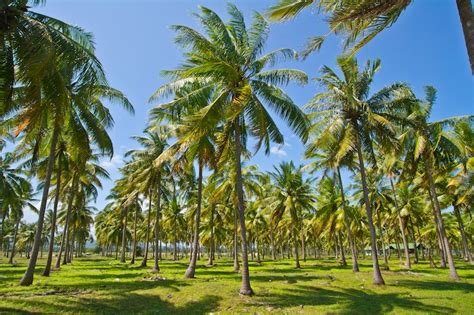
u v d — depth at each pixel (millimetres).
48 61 9133
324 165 24328
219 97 13219
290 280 17672
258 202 36094
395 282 17203
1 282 15852
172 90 13984
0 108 10422
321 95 17578
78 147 16266
